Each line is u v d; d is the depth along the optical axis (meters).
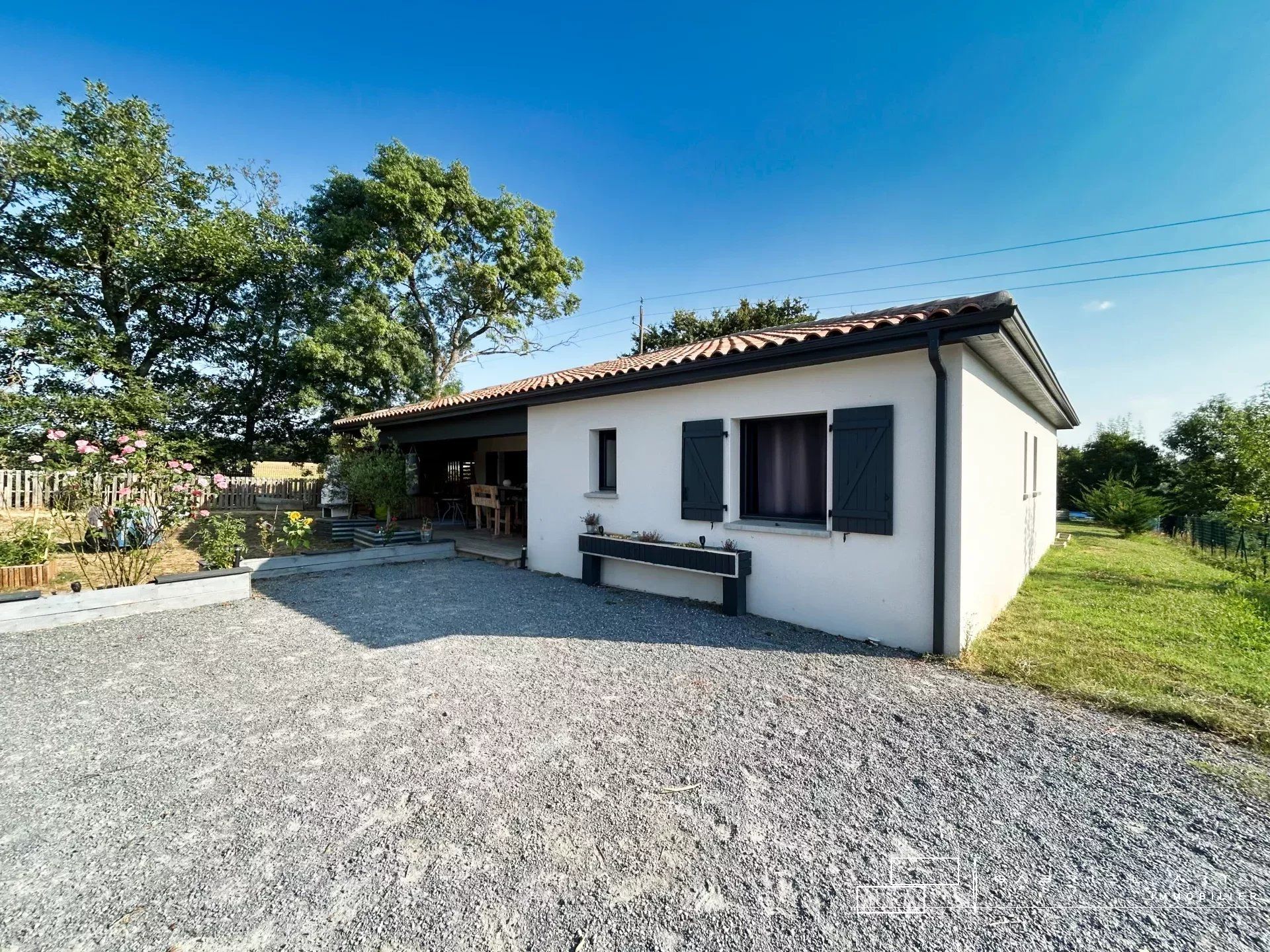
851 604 4.91
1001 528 6.04
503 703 3.56
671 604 6.14
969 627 4.58
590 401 7.36
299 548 8.83
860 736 3.10
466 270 19.84
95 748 2.98
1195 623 5.55
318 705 3.53
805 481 5.49
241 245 15.26
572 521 7.68
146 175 14.71
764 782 2.63
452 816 2.36
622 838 2.21
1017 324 4.32
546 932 1.73
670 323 25.17
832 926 1.76
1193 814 2.39
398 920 1.78
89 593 5.54
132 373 13.90
